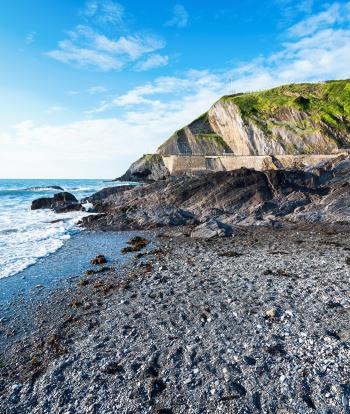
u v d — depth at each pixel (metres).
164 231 31.44
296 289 12.91
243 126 90.75
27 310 12.84
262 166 73.12
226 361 8.39
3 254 21.77
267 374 7.82
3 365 9.16
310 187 37.22
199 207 36.94
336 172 38.34
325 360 8.16
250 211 34.12
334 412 6.64
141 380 7.93
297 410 6.75
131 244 25.98
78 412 7.11
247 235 27.08
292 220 31.00
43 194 77.12
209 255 20.38
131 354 9.02
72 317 11.95
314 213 30.95
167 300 12.68
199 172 88.69
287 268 16.11
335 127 73.12
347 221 28.70
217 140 103.81
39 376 8.51
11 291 14.95
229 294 12.81
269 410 6.81
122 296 13.73
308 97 87.19
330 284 13.30
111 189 57.81
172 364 8.45
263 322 10.28
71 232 31.64
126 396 7.46
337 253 19.31
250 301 11.97
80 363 8.81
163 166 109.12
